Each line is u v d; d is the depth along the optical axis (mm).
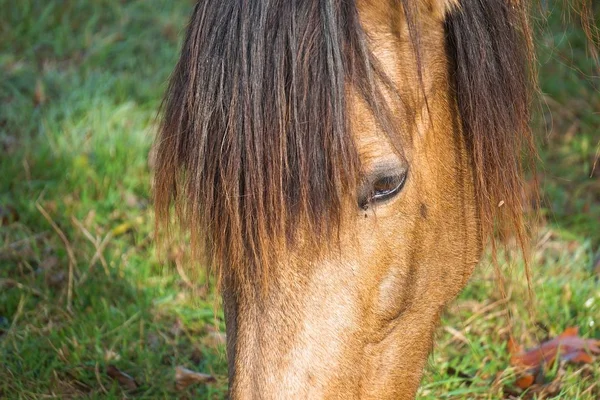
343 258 3887
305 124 3764
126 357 6469
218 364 6438
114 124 9102
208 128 3867
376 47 4070
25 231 7734
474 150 4527
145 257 7594
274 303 3844
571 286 7027
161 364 6531
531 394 6027
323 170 3756
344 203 3820
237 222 3793
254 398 3807
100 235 7789
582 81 9766
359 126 3854
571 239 7695
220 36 3881
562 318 6801
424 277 4449
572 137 9109
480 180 4523
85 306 7016
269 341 3834
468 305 6941
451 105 4527
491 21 4633
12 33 10445
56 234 7715
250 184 3764
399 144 3881
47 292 7000
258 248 3797
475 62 4461
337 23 3820
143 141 8805
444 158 4457
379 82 3971
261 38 3799
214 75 3857
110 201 8141
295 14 3824
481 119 4500
